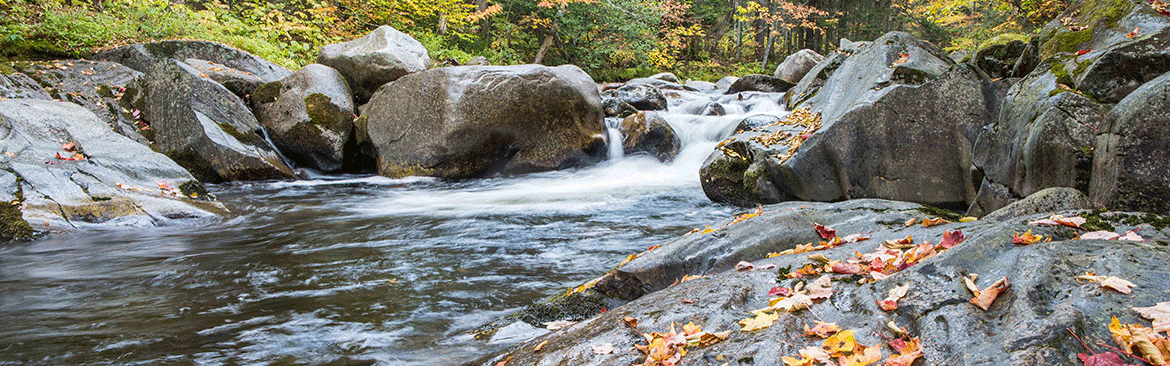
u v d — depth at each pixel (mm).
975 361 1802
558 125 9984
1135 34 5434
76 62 9898
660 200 7695
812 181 6387
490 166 9836
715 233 3729
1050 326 1831
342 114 10148
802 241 3670
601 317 2787
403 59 11148
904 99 6363
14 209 5590
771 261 3156
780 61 30875
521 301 3732
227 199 7938
